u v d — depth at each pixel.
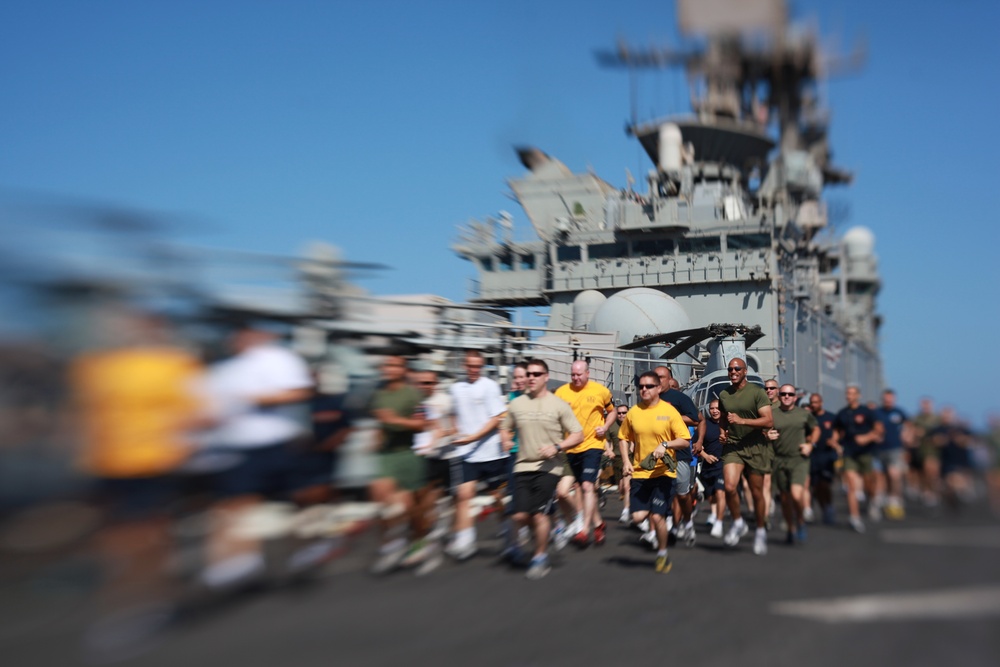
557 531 10.68
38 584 4.67
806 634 5.43
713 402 12.52
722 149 46.88
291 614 5.57
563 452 8.73
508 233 45.56
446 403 9.59
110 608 4.80
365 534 7.90
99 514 4.88
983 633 4.55
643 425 9.11
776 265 41.25
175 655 4.70
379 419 8.19
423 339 12.71
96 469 4.89
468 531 9.62
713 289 41.84
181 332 5.60
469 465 9.63
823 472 12.16
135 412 4.99
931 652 4.46
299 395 6.24
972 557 4.65
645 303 36.78
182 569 5.27
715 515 12.29
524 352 16.67
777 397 13.06
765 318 40.94
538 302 45.59
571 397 11.06
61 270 4.79
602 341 26.28
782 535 11.83
